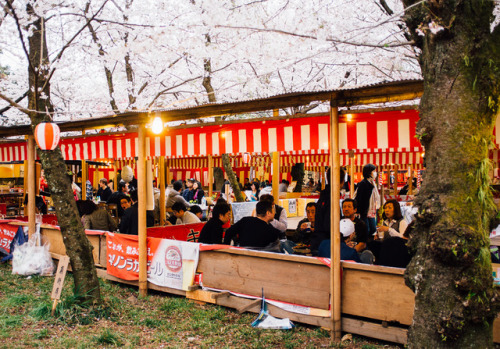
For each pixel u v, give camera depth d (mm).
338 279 4488
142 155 6160
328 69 9523
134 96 10289
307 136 5273
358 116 4695
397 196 14758
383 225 6156
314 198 15031
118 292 6270
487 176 2822
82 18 8219
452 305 2736
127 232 7062
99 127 6902
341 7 7148
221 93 10766
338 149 4504
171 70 10414
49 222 10008
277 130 5523
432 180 2885
